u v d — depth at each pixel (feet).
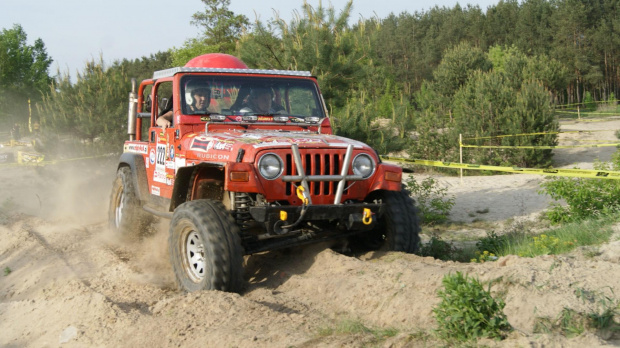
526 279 14.14
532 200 40.65
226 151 18.53
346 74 37.70
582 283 13.87
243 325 14.58
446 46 255.50
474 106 69.77
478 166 31.14
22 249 27.27
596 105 184.03
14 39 185.78
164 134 22.74
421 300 14.56
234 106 22.29
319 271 18.86
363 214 18.53
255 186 17.57
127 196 25.38
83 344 15.56
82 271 22.65
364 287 16.16
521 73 121.29
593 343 11.07
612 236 22.52
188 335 14.40
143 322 15.76
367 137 36.40
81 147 47.65
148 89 44.73
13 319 18.93
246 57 38.01
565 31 231.71
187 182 19.40
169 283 20.44
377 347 12.28
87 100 48.34
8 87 178.70
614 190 30.07
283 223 17.66
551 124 66.28
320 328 13.97
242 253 17.38
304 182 17.88
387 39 278.26
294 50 36.60
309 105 23.44
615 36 221.66
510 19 273.54
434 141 69.77
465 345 11.62
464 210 39.68
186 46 127.44
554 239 23.24
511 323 12.83
